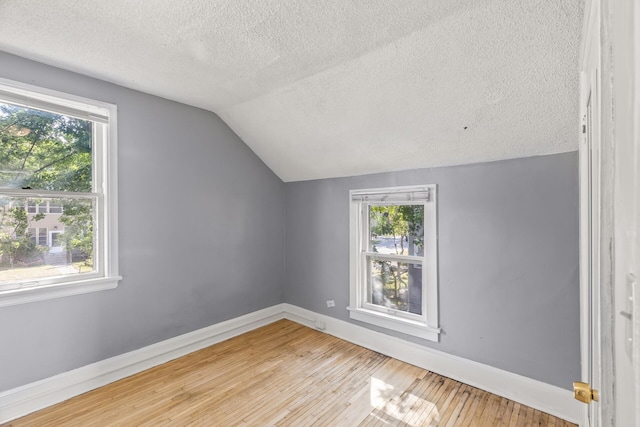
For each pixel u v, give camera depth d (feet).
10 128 6.30
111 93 7.47
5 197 6.26
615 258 1.33
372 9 4.74
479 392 7.11
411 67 5.90
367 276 9.87
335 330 10.30
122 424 5.98
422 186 8.29
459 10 4.68
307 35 5.45
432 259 8.07
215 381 7.49
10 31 5.38
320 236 10.84
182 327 8.91
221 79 7.20
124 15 4.97
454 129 6.82
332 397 6.89
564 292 6.26
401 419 6.20
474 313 7.41
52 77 6.61
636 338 0.95
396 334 8.79
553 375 6.38
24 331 6.30
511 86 5.57
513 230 6.87
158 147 8.36
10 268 6.31
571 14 4.29
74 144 7.11
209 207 9.57
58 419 6.10
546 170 6.45
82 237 7.22
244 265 10.60
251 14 4.91
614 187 1.33
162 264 8.46
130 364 7.75
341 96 7.19
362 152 8.71
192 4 4.69
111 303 7.50
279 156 10.56
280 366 8.24
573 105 5.45
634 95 0.98
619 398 1.23
